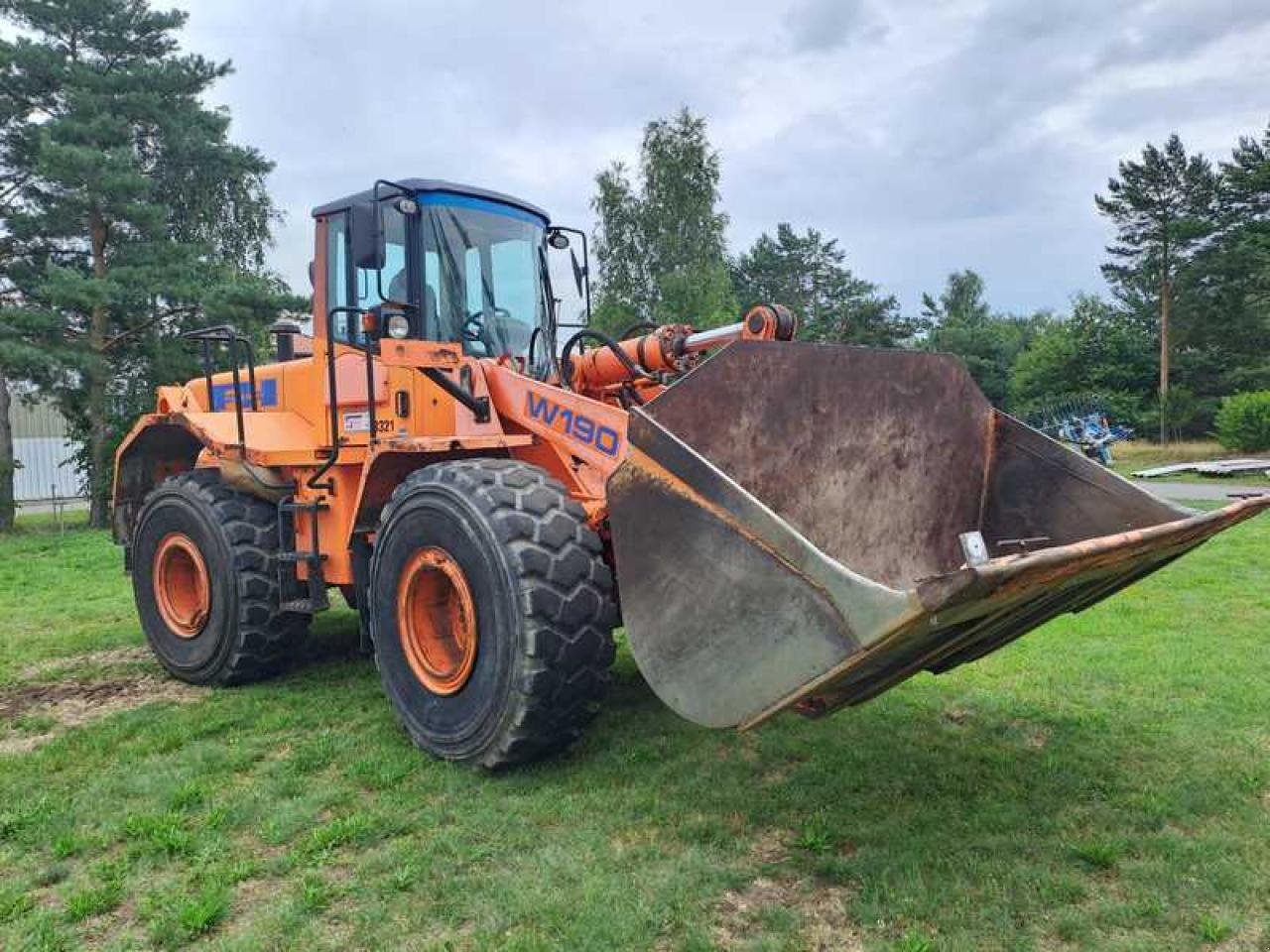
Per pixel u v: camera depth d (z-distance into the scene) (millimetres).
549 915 2580
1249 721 4047
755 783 3479
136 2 19734
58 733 4418
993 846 2943
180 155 20281
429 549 3768
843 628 2488
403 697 3898
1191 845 2912
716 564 2811
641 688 4754
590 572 3482
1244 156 38688
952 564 4008
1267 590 6980
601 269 32562
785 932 2498
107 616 7652
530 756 3555
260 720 4410
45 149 16969
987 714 4227
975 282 75750
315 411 5121
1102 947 2404
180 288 18078
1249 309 36625
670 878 2762
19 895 2785
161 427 5820
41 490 30859
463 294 4676
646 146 32094
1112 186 39219
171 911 2672
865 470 3766
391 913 2627
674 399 3236
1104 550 2609
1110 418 36562
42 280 18516
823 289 62219
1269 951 2383
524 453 4254
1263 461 21562
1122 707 4285
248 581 4938
